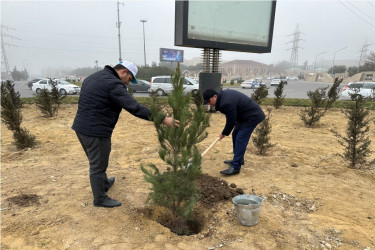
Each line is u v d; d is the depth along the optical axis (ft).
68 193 12.34
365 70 226.79
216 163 16.83
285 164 16.72
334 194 12.75
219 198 11.87
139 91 85.46
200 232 9.67
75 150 19.48
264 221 10.25
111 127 10.54
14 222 9.86
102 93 9.84
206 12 32.42
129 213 10.69
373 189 13.38
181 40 32.09
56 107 36.37
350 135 16.53
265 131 18.22
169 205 9.95
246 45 36.42
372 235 9.48
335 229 9.78
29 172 14.96
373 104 44.91
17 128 19.66
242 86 134.62
